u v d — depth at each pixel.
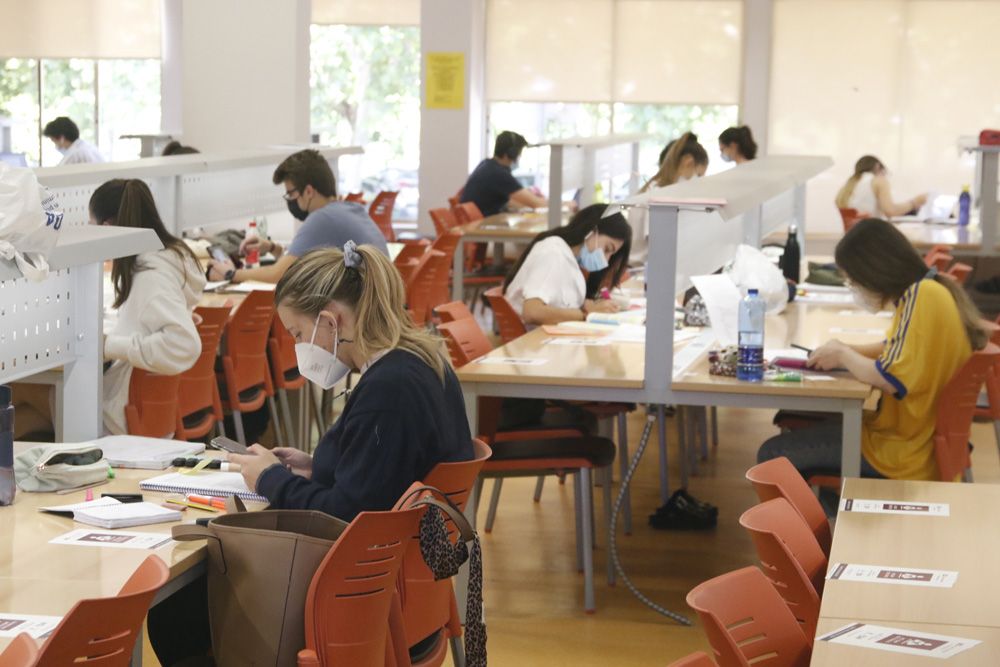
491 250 10.36
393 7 11.93
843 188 9.48
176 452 2.92
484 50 11.78
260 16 8.66
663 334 3.67
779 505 2.46
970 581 2.24
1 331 2.72
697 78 11.45
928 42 11.02
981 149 7.59
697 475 5.52
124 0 11.55
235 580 2.21
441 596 2.58
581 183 8.48
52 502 2.54
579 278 4.96
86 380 3.03
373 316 2.53
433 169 11.45
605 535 4.63
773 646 2.04
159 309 3.77
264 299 4.83
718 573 4.26
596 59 11.62
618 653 3.57
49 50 11.62
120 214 3.83
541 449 3.95
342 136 12.23
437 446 2.52
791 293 5.54
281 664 2.20
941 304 3.66
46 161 11.80
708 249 4.59
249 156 6.04
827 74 11.22
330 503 2.46
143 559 2.18
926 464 3.70
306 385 5.45
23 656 1.56
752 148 7.77
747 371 3.69
